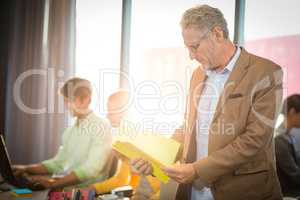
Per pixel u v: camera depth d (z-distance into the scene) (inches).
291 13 101.7
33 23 128.9
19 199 67.0
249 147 51.0
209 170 51.8
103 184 77.2
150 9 118.8
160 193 64.3
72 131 93.4
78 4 125.8
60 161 93.8
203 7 53.4
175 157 58.0
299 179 91.8
